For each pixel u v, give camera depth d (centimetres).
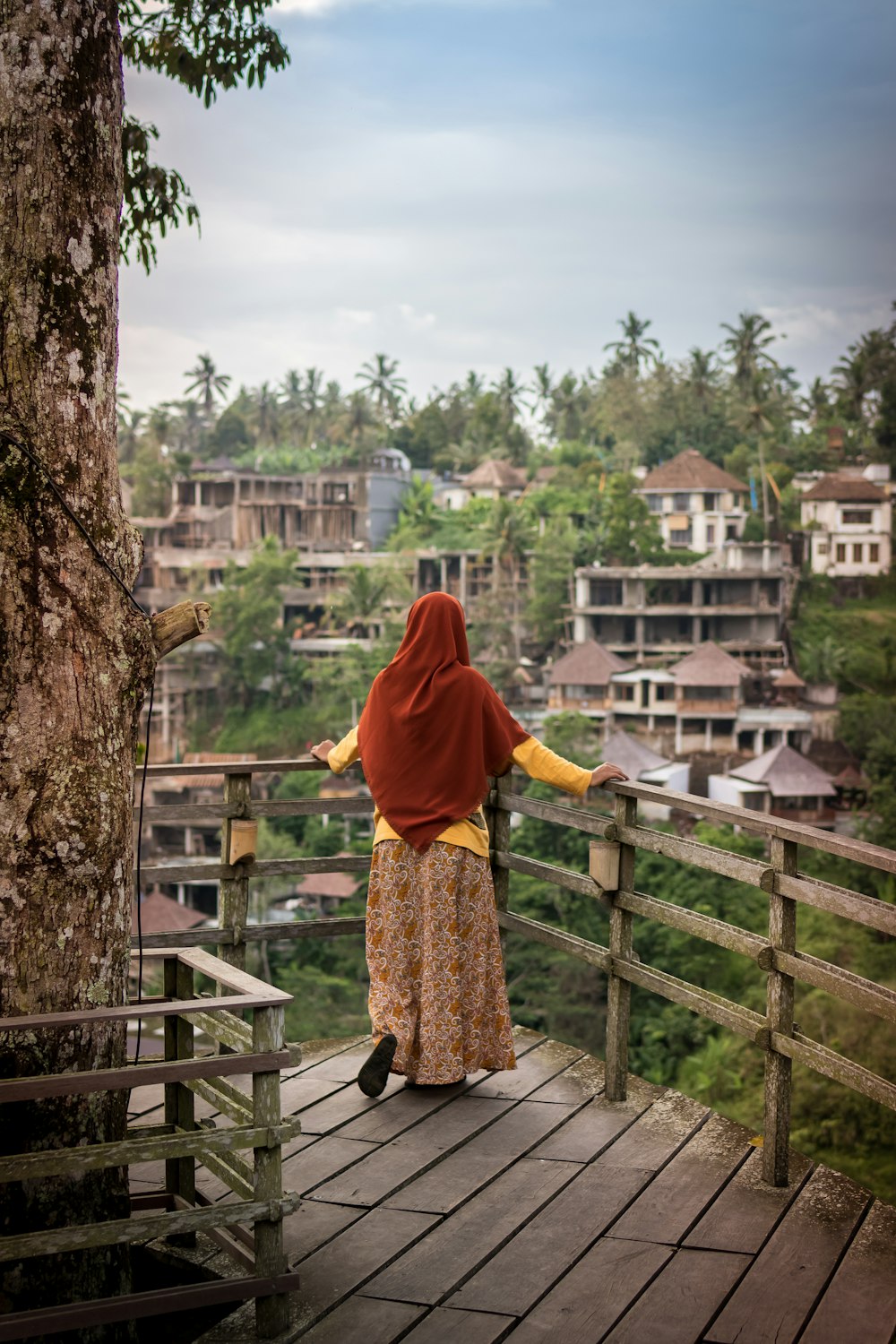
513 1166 357
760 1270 299
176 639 301
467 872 399
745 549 7781
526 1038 467
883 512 8206
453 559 8319
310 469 12725
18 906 271
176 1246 322
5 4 278
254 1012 269
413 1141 373
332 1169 354
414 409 14225
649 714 6712
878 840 5303
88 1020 254
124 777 288
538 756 404
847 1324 276
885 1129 2420
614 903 401
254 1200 273
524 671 7462
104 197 288
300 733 7550
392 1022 401
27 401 275
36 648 272
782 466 9481
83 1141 279
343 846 5525
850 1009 2625
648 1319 280
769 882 334
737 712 6588
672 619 7400
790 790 5691
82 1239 249
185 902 6084
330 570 8406
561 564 7838
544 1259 306
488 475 10038
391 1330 277
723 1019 355
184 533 9162
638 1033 3300
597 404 12694
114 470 291
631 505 8225
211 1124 381
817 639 7525
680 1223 322
